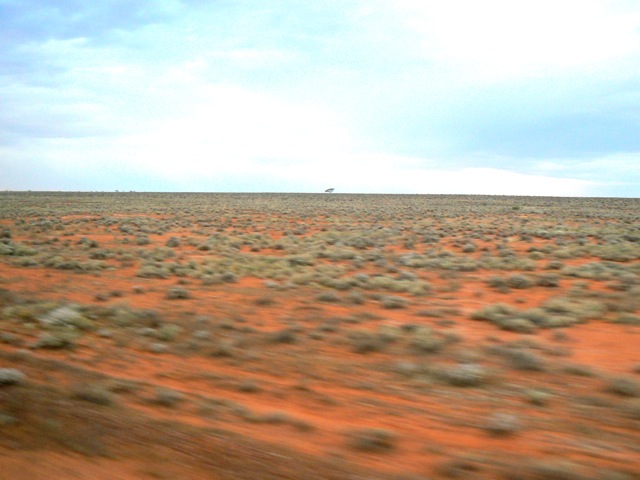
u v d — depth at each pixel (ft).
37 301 58.54
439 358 38.47
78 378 33.04
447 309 54.29
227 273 75.61
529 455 22.75
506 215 215.51
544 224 168.86
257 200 359.46
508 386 32.27
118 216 209.97
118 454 22.24
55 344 42.27
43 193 463.83
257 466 21.25
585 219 193.47
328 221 187.52
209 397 30.71
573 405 28.96
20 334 46.21
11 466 21.02
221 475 20.57
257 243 121.39
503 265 83.35
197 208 261.24
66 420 25.57
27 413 26.23
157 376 35.68
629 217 199.31
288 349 41.73
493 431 25.35
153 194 462.19
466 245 107.24
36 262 90.22
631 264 82.64
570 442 23.97
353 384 33.45
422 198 401.70
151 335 45.93
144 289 68.03
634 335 43.83
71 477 20.26
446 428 26.35
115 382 32.27
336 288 67.97
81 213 223.92
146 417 26.22
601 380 33.06
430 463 22.20
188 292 63.67
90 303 59.93
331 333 46.29
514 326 46.21
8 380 30.40
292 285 68.95
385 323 49.29
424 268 84.53
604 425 26.22
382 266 86.63
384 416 28.14
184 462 21.56
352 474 20.61
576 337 43.65
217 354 40.14
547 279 67.82
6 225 163.12
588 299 57.16
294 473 20.67
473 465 21.22
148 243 122.72
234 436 24.09
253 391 32.60
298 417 28.02
